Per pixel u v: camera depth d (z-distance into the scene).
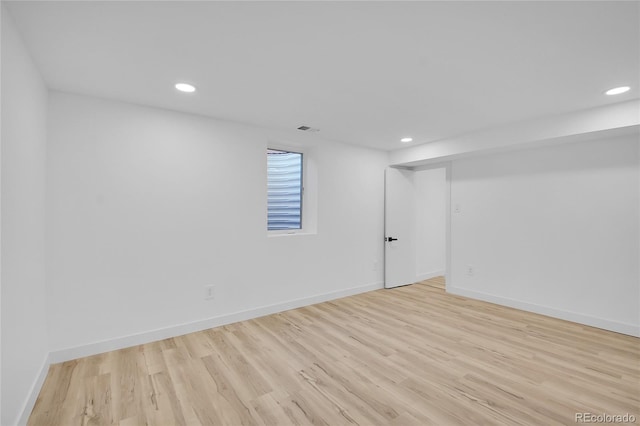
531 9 1.48
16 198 1.65
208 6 1.45
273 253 3.67
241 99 2.68
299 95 2.59
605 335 2.99
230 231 3.32
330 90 2.49
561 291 3.46
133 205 2.76
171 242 2.96
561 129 3.05
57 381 2.17
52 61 1.99
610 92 2.51
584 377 2.23
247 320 3.43
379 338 2.93
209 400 1.97
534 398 1.99
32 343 1.95
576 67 2.09
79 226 2.52
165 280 2.93
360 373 2.30
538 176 3.64
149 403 1.94
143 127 2.81
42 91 2.23
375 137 4.03
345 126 3.53
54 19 1.55
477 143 3.72
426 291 4.72
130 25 1.61
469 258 4.34
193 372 2.31
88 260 2.56
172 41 1.77
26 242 1.84
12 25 1.54
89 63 2.02
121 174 2.70
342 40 1.77
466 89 2.46
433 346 2.76
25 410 1.74
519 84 2.36
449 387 2.11
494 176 4.05
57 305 2.43
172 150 2.96
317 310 3.79
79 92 2.49
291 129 3.69
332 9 1.48
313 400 1.97
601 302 3.18
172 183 2.96
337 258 4.32
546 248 3.58
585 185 3.28
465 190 4.38
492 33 1.69
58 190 2.43
